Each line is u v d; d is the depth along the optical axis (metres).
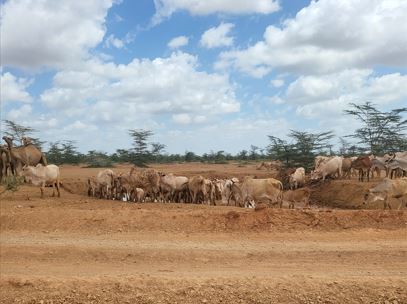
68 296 9.55
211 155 88.19
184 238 15.41
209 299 9.24
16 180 25.53
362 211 17.14
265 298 9.22
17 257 13.34
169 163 80.62
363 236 15.21
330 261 12.23
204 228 16.58
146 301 9.24
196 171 50.97
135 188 27.28
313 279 10.03
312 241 14.72
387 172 29.81
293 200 24.88
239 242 14.75
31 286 10.10
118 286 9.87
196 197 27.03
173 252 13.47
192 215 17.41
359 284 9.70
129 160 66.50
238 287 9.69
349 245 14.08
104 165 65.19
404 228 16.08
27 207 20.19
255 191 22.89
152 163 77.38
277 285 9.74
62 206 21.33
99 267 12.05
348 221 16.59
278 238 15.20
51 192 28.69
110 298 9.41
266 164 55.22
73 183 32.81
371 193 21.73
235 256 12.97
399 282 9.79
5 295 9.74
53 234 16.23
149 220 17.25
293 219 16.81
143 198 27.11
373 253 13.02
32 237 15.78
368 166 31.17
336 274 10.62
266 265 11.88
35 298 9.52
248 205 23.84
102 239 15.35
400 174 30.77
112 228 16.80
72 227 16.98
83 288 9.84
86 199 26.03
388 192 21.34
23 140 28.48
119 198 27.94
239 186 24.59
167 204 23.95
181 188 27.69
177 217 17.31
